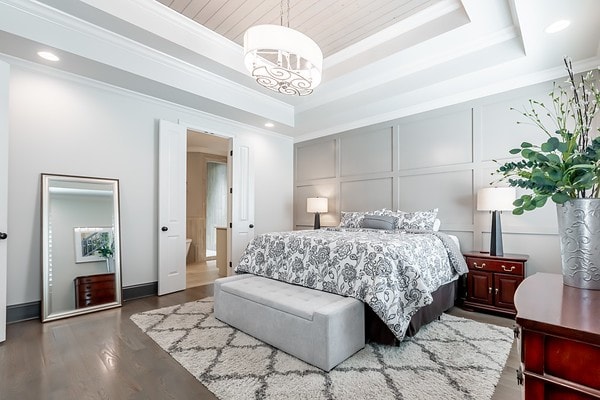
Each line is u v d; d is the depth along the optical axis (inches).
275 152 209.8
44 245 109.1
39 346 85.5
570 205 38.3
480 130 133.6
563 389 25.3
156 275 143.7
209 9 106.8
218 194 284.7
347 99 157.5
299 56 88.6
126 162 134.6
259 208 199.3
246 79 147.9
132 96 136.3
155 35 108.8
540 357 26.5
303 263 99.6
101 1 94.9
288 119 186.4
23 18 91.6
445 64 119.2
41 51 99.9
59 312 109.7
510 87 126.4
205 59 126.6
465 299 119.9
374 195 171.9
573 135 36.1
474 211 134.8
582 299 32.9
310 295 88.0
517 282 107.8
